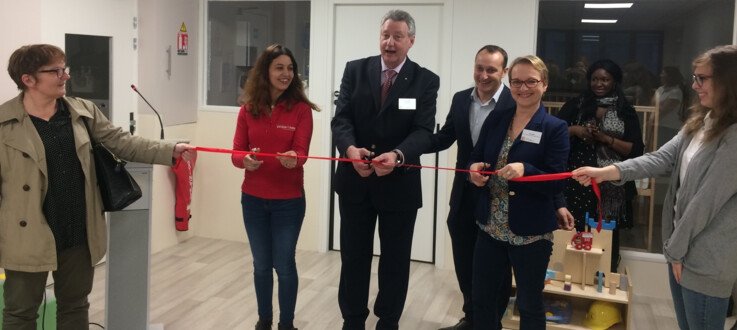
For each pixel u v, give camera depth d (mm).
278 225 3123
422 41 4816
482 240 2756
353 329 3107
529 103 2572
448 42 4699
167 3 4906
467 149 3188
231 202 5414
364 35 4957
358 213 2967
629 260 4473
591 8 4461
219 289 4223
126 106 4664
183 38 5137
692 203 2172
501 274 2748
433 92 2904
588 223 3656
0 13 3725
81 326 2662
